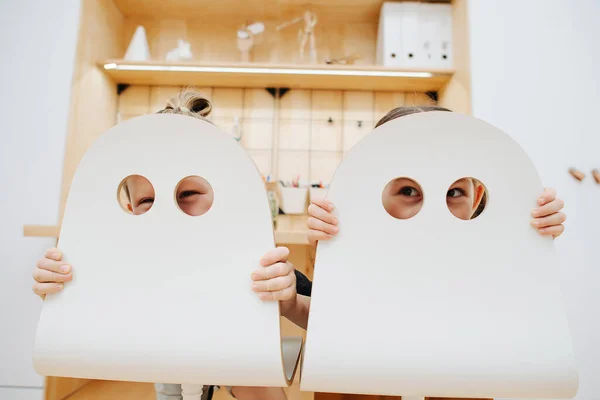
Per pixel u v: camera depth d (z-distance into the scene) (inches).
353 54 77.8
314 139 74.5
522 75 59.7
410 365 17.7
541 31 60.6
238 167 19.0
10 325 53.2
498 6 61.3
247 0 72.6
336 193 18.8
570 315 54.1
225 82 73.3
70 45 59.7
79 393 55.8
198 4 74.2
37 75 58.8
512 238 18.9
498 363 17.8
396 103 74.7
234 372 18.3
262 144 74.2
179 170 19.3
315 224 18.6
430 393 18.1
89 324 18.9
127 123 19.5
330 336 17.9
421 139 18.9
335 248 18.6
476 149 19.0
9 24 59.8
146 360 18.5
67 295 19.3
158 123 19.3
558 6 61.0
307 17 73.3
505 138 18.9
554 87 59.4
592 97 59.2
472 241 18.7
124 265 19.2
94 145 19.7
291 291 18.8
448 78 67.4
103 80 68.7
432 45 68.7
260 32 77.5
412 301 18.2
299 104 75.3
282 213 70.4
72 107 58.6
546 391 18.2
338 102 75.2
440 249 18.6
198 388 21.9
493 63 60.0
